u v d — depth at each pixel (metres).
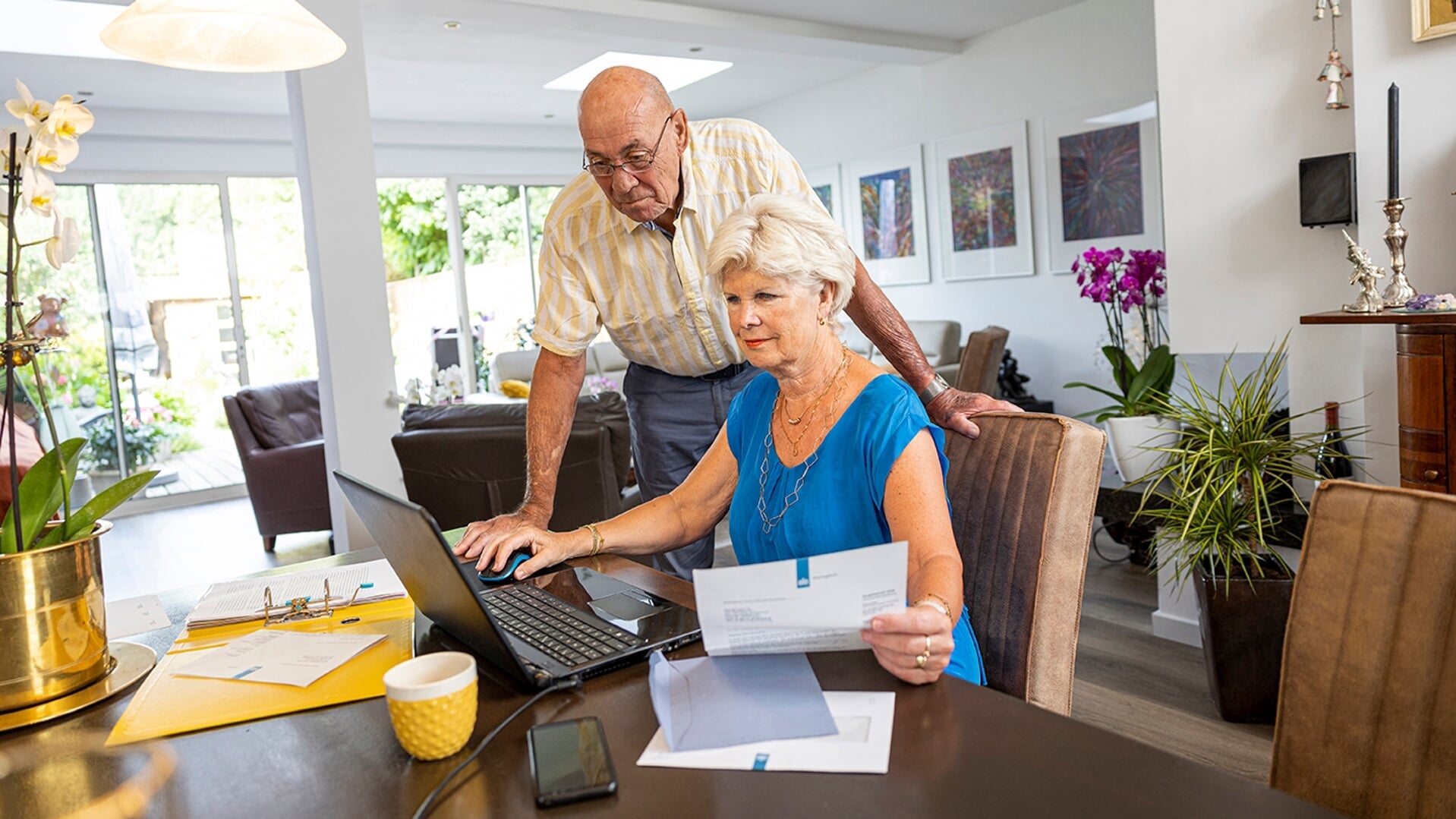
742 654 0.97
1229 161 2.82
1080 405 6.49
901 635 0.94
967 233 7.09
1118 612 3.40
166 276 7.11
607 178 1.64
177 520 6.52
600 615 1.22
